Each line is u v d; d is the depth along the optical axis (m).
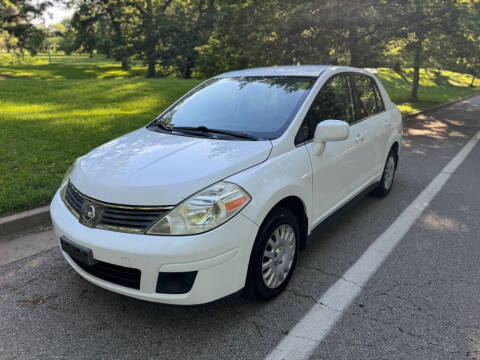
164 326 2.63
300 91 3.46
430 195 5.32
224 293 2.45
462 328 2.59
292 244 3.01
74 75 38.97
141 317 2.73
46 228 4.13
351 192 3.98
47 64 55.81
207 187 2.42
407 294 2.98
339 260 3.51
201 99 3.84
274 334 2.54
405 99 22.73
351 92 4.14
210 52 16.25
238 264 2.46
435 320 2.67
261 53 14.58
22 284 3.13
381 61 15.84
